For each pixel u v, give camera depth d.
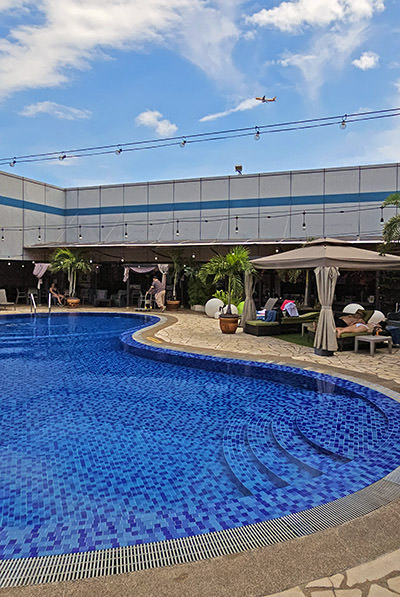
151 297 20.94
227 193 22.16
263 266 11.85
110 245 20.89
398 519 2.92
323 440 4.70
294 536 2.74
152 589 2.26
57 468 4.26
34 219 23.31
